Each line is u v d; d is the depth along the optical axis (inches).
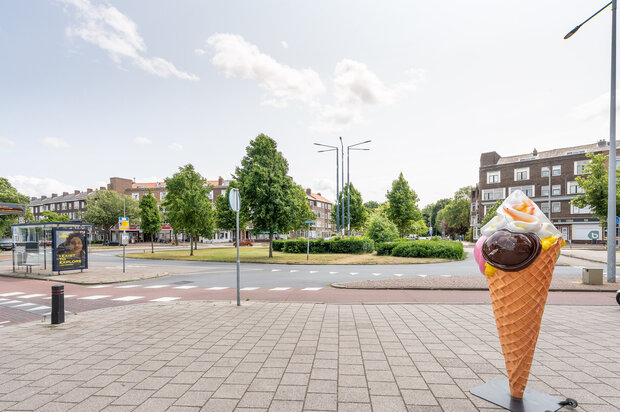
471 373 151.3
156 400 129.5
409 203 1546.5
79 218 2650.1
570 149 1822.1
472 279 448.1
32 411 122.5
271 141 1001.5
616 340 197.5
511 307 112.3
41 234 633.6
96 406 125.6
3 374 157.2
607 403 122.5
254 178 929.5
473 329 224.2
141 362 169.9
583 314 263.6
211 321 251.8
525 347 112.4
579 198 896.9
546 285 108.0
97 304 343.6
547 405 118.0
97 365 166.7
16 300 374.9
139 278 539.2
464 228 2901.1
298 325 237.5
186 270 673.0
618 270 569.0
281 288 427.2
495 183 1999.3
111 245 2145.7
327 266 718.5
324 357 173.6
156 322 251.3
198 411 120.6
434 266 687.1
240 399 129.3
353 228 1956.2
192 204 1077.1
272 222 914.7
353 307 295.1
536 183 1825.8
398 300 333.4
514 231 110.1
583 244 1642.5
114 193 2411.4
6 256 1194.6
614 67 423.2
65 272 627.2
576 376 146.4
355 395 131.3
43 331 231.1
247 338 207.9
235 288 435.5
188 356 177.5
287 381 145.0
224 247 1717.5
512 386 119.5
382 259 819.4
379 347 188.4
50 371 159.9
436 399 127.3
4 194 1412.4
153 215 1599.4
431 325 234.7
